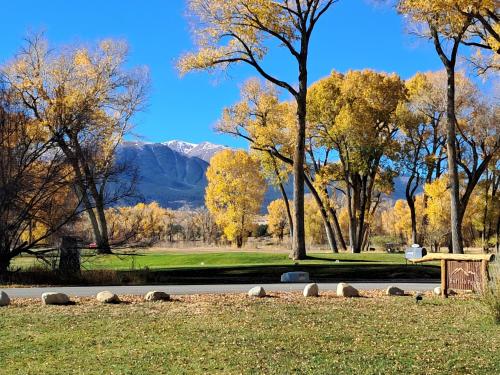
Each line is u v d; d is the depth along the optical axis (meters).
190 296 14.56
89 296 14.59
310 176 43.88
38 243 22.97
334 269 23.17
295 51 27.20
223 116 38.44
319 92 40.69
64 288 17.09
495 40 24.75
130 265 29.48
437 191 45.50
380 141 42.28
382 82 40.78
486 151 41.34
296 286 17.78
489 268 12.45
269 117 38.53
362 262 27.50
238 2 25.38
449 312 12.05
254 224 60.50
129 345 8.94
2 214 20.17
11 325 10.38
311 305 12.91
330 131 40.41
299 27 27.06
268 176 43.12
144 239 24.84
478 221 53.00
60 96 28.52
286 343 9.05
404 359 8.09
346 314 11.70
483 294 11.43
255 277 21.92
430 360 8.02
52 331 9.91
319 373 7.34
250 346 8.83
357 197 46.53
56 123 22.22
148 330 10.02
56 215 21.97
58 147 21.84
